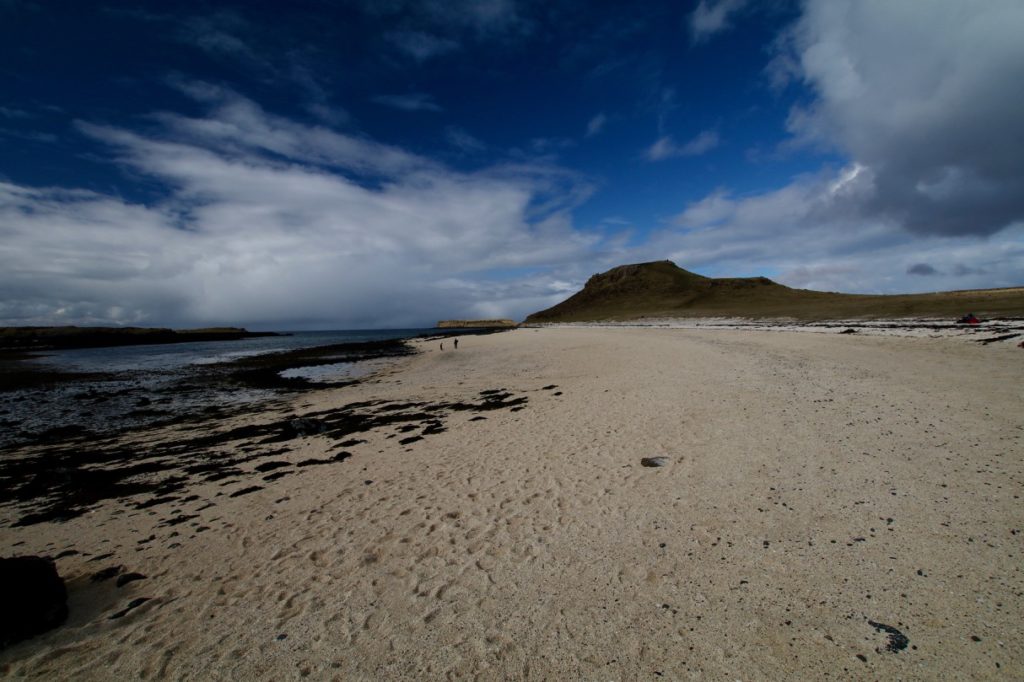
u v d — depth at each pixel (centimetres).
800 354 1709
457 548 518
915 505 492
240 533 621
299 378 2669
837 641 323
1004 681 275
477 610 403
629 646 342
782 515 508
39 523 740
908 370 1186
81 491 891
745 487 591
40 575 448
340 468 887
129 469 1013
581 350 2906
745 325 4425
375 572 484
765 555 436
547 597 412
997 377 997
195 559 557
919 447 647
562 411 1173
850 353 1614
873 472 586
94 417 1708
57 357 5366
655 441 826
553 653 342
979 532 428
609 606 390
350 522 620
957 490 512
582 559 468
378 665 347
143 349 7056
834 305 5675
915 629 326
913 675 288
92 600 479
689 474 657
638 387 1353
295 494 761
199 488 847
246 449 1119
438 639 371
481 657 345
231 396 2086
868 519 477
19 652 398
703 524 510
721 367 1558
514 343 4162
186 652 385
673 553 460
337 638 384
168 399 2064
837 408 889
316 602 441
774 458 676
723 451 731
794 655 316
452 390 1794
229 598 462
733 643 333
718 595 388
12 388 2603
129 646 399
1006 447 608
